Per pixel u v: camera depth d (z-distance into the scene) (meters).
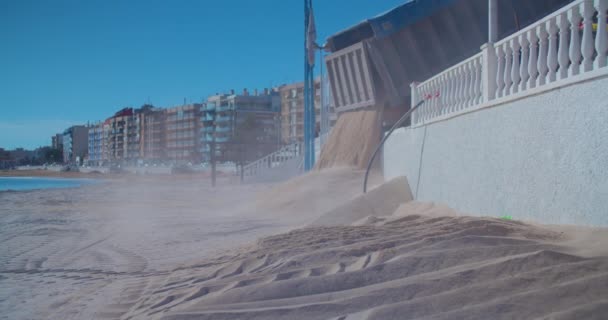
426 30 18.73
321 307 4.56
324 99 30.34
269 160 40.16
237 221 16.16
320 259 6.08
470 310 3.89
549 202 7.08
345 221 12.17
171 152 131.75
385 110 20.78
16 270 9.24
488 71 9.12
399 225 8.25
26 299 6.98
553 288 3.96
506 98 8.37
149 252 10.91
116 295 6.89
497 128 8.73
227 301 5.11
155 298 6.22
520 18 17.61
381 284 4.88
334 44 22.39
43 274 8.79
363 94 20.88
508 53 8.58
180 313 4.90
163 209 22.95
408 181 13.90
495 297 4.07
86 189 43.72
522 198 7.81
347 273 5.23
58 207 25.16
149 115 138.38
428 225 7.76
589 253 4.89
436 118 11.82
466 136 10.08
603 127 6.07
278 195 20.05
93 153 178.25
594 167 6.20
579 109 6.50
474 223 7.11
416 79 19.22
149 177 73.88
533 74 7.72
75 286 7.76
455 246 5.60
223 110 109.69
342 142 21.70
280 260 6.59
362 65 20.39
